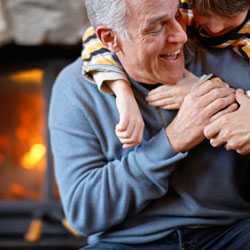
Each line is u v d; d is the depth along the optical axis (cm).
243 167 132
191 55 133
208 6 122
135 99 130
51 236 239
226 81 132
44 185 244
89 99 133
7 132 257
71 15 234
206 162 130
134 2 118
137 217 133
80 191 131
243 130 122
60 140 134
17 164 254
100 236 137
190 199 131
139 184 127
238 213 134
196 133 124
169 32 120
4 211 244
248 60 132
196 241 133
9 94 252
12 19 235
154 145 126
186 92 127
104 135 133
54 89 139
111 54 129
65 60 246
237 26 128
